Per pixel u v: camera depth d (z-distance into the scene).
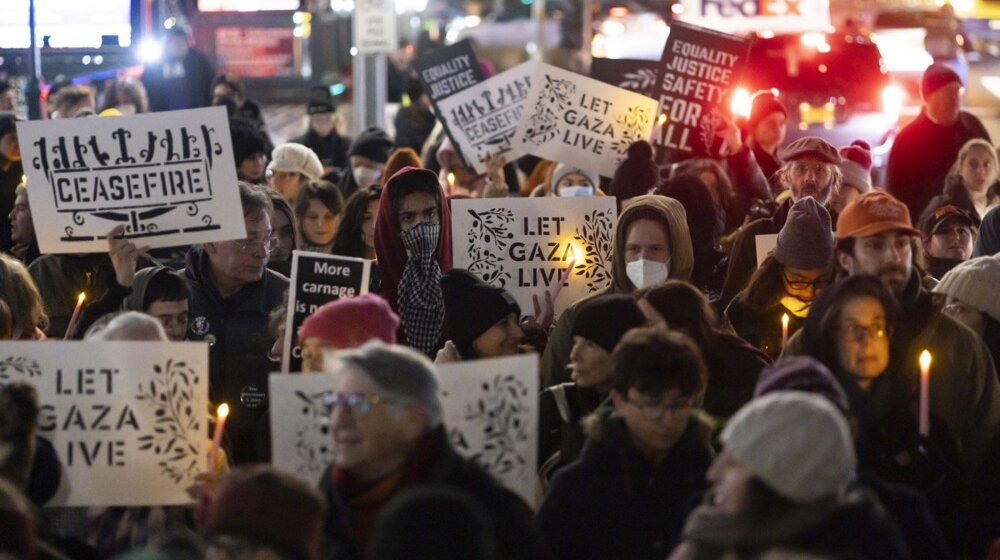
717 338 7.92
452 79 14.36
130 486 7.52
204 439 7.54
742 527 5.54
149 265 11.02
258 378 9.44
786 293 9.03
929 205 13.10
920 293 8.02
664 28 30.09
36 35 17.17
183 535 6.02
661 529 6.70
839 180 11.09
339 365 6.31
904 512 6.47
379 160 15.52
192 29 31.33
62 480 7.50
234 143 13.90
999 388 8.17
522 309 10.30
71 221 9.58
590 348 7.74
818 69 19.98
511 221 10.27
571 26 38.56
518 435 7.06
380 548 5.18
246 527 5.53
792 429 5.52
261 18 33.34
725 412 7.82
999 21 28.02
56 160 9.55
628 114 12.90
